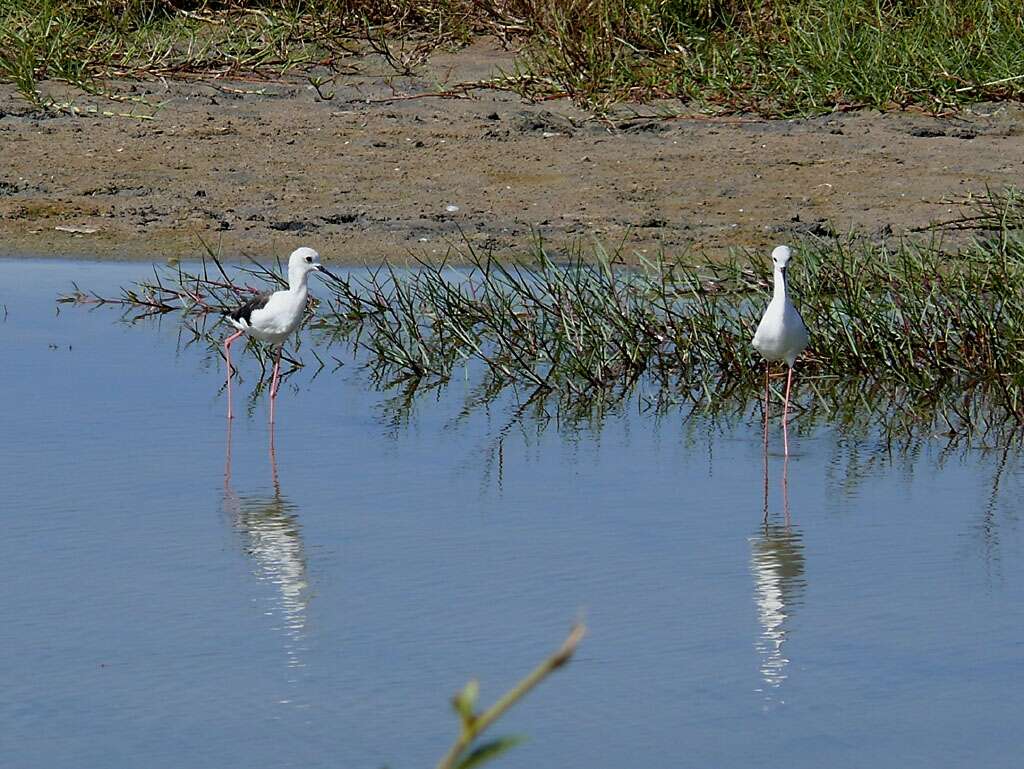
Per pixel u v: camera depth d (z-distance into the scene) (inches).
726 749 273.9
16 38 916.0
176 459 446.9
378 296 612.4
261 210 749.3
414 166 802.8
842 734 279.6
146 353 569.6
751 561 366.6
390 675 303.3
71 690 295.3
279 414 500.7
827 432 491.2
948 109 862.5
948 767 267.3
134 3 978.1
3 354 559.2
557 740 278.4
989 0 891.4
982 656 312.3
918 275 599.5
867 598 343.3
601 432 487.8
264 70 941.8
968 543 378.9
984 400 528.1
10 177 776.9
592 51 904.9
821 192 762.8
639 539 382.6
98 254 699.4
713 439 480.4
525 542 378.9
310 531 385.7
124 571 356.8
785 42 904.9
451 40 989.2
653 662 309.7
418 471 439.8
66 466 436.1
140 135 834.8
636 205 751.7
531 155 814.5
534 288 639.8
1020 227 684.1
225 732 278.8
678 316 578.2
